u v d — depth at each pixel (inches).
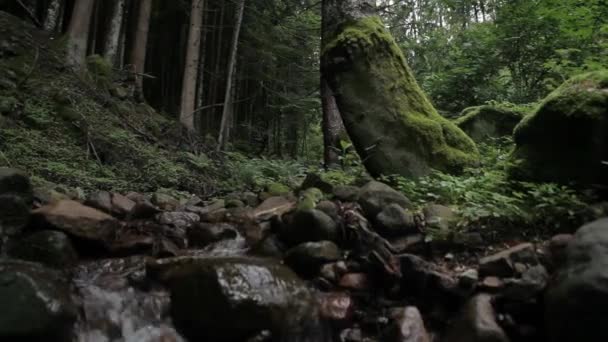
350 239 134.5
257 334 104.8
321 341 112.6
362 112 195.5
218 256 137.3
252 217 161.3
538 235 130.1
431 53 440.1
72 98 328.5
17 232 129.6
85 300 112.3
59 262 124.3
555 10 282.2
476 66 353.4
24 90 313.7
